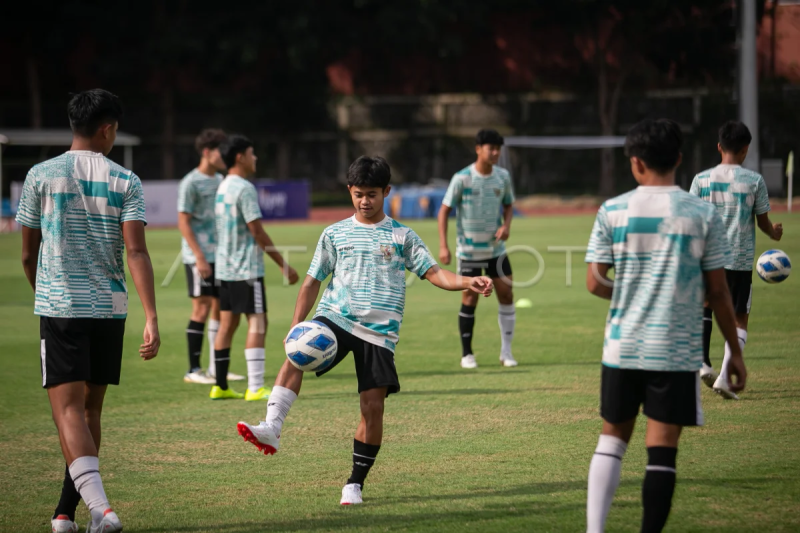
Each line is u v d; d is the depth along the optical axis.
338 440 13.60
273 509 10.28
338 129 106.25
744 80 44.00
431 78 106.44
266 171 104.00
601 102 95.44
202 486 11.30
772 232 15.90
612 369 8.58
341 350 10.74
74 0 99.00
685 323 8.38
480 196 20.05
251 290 17.00
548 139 91.00
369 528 9.52
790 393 15.58
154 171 102.75
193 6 101.06
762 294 28.16
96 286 9.62
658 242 8.43
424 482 11.20
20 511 10.46
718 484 10.61
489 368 19.44
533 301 30.02
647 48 87.75
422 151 105.62
